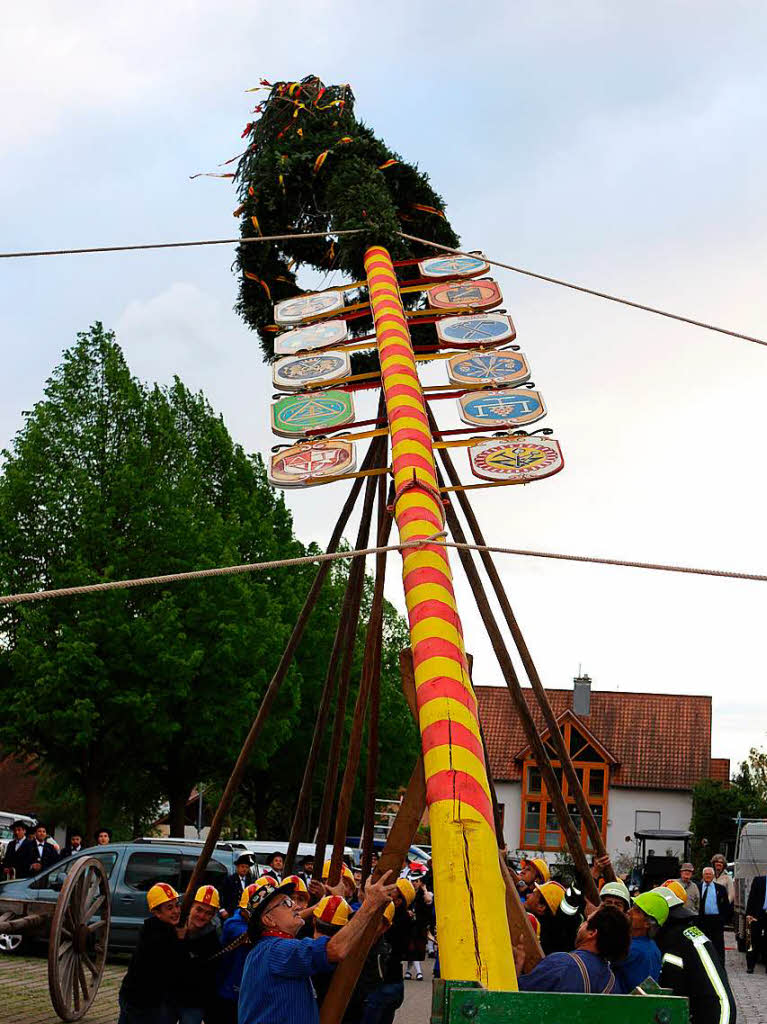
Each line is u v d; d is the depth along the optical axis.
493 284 10.45
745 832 26.50
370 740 10.59
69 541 28.97
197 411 38.22
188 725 30.16
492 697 57.81
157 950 8.04
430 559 7.02
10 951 17.36
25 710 27.44
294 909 6.89
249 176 11.73
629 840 54.19
